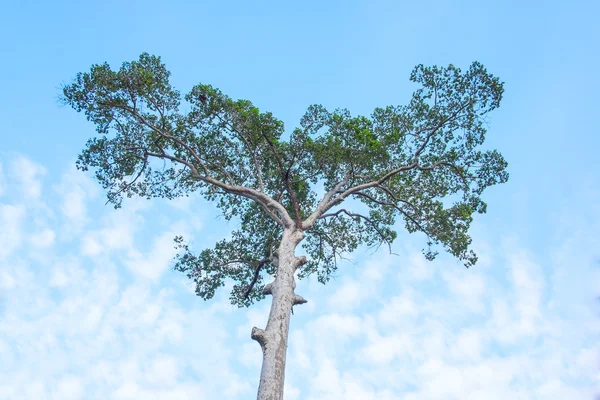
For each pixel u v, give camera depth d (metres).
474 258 18.70
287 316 13.55
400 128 18.83
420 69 18.27
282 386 12.09
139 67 16.36
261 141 17.47
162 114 17.33
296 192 19.11
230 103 16.67
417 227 19.42
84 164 17.81
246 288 20.73
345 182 18.94
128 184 18.44
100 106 16.56
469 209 18.59
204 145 18.16
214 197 19.64
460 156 18.70
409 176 19.38
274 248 19.03
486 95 17.80
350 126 16.83
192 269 20.19
